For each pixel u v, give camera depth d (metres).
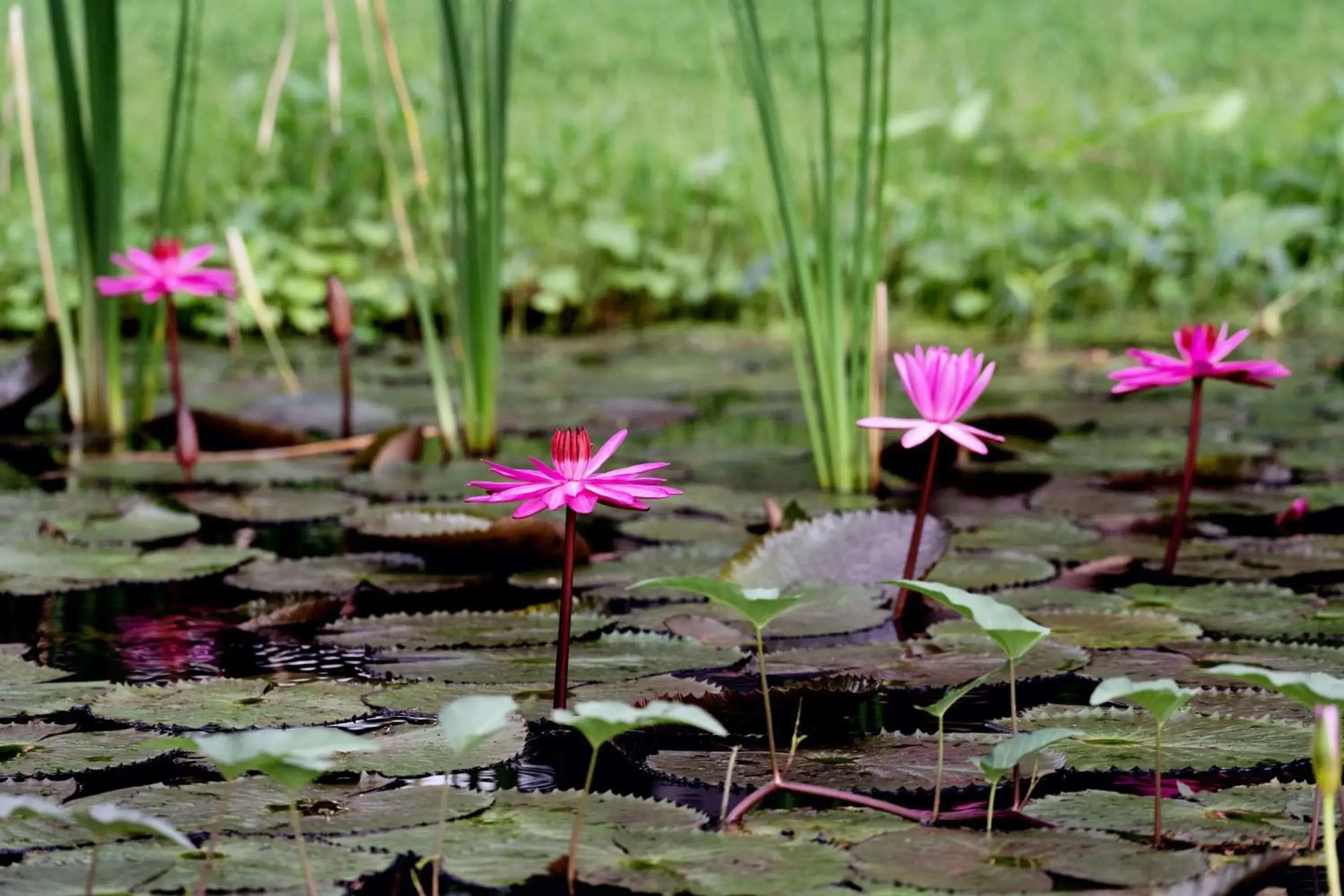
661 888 4.86
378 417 6.83
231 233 7.44
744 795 5.02
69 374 6.65
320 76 12.82
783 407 7.44
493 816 4.97
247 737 4.77
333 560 5.76
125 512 6.00
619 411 7.20
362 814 4.97
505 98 6.38
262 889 4.85
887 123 6.04
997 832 4.95
